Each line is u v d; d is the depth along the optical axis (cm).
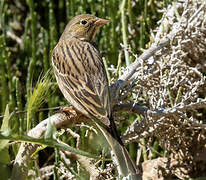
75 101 725
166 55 877
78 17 918
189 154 885
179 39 895
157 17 1085
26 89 1067
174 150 863
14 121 859
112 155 718
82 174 727
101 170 712
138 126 767
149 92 824
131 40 1098
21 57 1144
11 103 1036
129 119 951
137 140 788
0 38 1071
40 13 1238
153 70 846
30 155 672
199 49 930
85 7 1139
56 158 780
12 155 834
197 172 878
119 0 1112
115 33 1084
